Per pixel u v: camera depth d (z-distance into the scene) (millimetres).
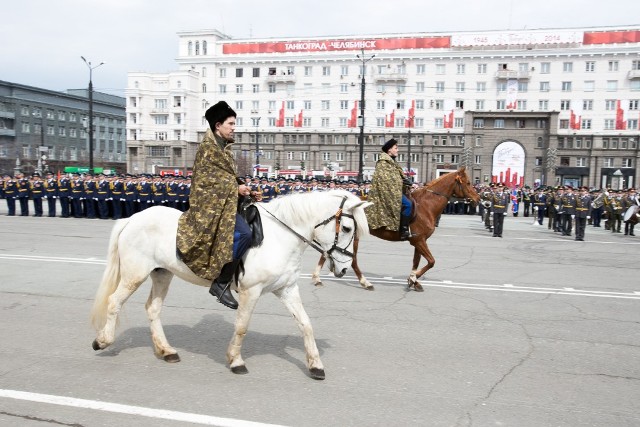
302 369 5043
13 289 8344
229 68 76375
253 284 4766
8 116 80625
